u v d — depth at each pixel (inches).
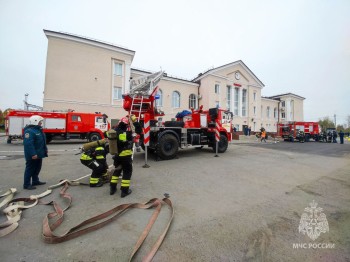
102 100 824.3
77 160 286.0
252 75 1384.1
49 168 234.2
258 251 83.3
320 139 1075.9
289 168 253.3
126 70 882.8
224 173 216.8
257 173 221.0
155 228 99.9
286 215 117.4
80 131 569.3
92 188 163.8
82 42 786.8
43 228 93.3
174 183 177.3
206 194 150.8
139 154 341.4
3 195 140.3
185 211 120.4
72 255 78.7
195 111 361.4
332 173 231.8
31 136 157.9
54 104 734.5
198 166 249.8
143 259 76.7
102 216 108.7
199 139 343.0
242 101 1349.7
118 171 151.3
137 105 311.4
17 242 87.3
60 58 750.5
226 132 390.0
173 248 83.8
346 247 87.5
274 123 1625.2
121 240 89.6
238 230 99.4
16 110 517.7
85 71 793.6
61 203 131.6
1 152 360.5
